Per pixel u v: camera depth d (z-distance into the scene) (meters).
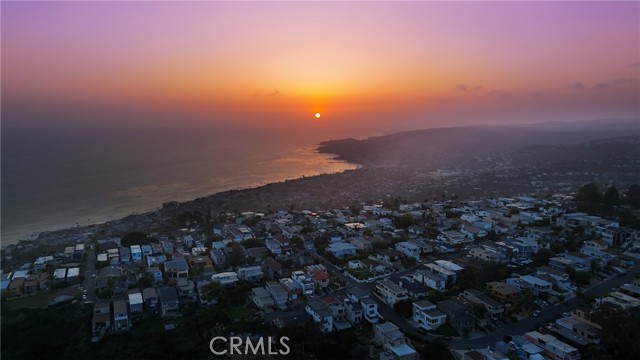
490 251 100.00
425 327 73.94
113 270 96.31
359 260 99.75
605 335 66.31
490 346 68.62
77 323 77.31
